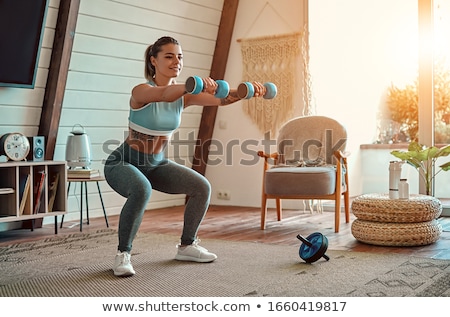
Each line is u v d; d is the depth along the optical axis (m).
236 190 6.01
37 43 4.34
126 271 2.85
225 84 2.44
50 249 3.69
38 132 4.67
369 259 3.18
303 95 5.49
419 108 5.09
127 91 5.24
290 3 5.55
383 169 6.18
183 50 5.64
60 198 4.48
